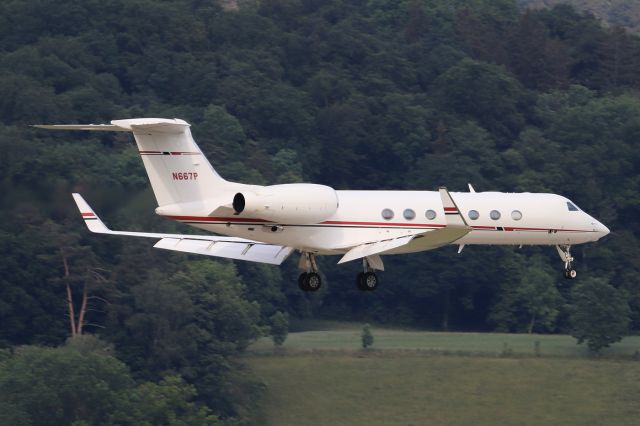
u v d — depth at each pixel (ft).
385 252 323.57
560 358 611.47
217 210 305.32
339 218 327.47
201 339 604.49
